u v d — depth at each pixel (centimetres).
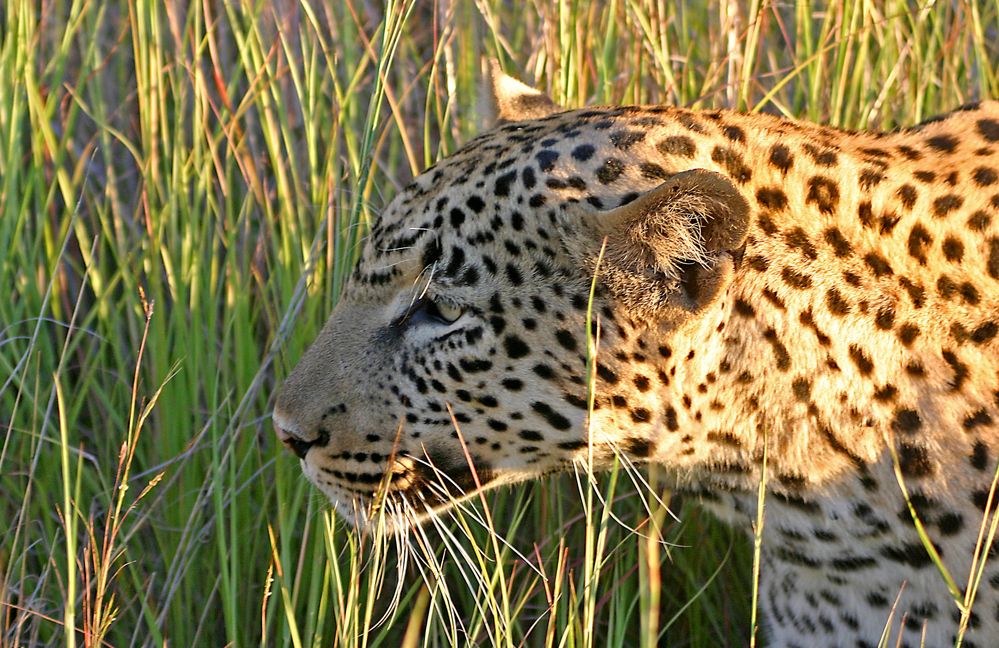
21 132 861
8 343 802
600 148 570
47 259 870
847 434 568
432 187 595
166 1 926
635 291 557
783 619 657
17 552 755
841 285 561
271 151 858
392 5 761
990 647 577
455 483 618
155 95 869
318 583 672
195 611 752
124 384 830
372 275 607
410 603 770
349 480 620
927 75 912
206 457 780
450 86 862
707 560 789
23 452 786
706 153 570
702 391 573
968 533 561
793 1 1009
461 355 585
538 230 564
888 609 598
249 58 950
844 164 574
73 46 1006
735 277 562
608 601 754
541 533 775
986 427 555
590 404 526
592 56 902
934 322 559
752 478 590
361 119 976
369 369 605
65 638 655
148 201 865
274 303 846
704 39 980
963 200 570
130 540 768
